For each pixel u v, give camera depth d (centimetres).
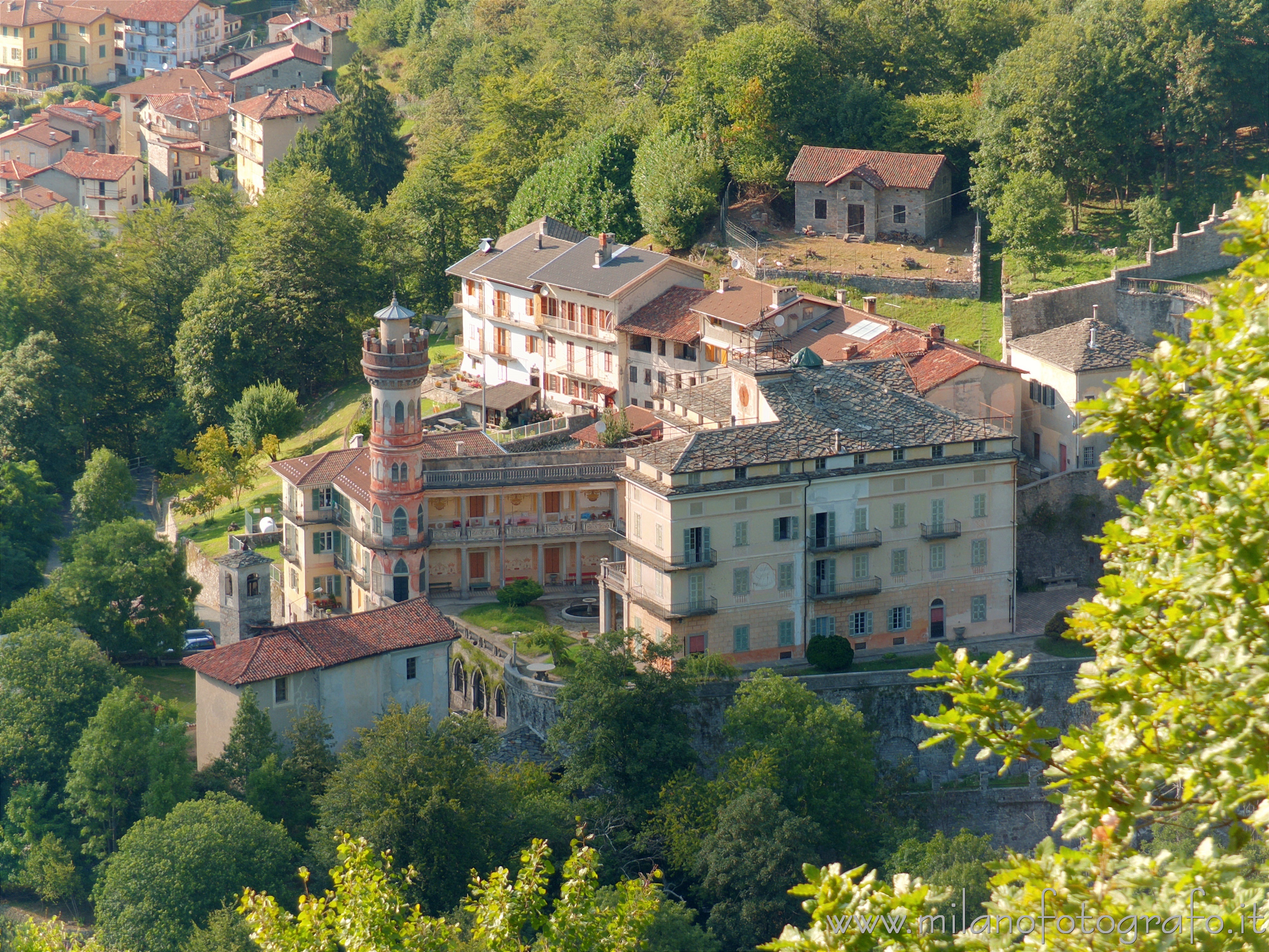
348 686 11531
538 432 15188
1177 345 3042
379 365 12775
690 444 11356
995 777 10862
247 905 5472
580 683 10512
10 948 6588
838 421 11781
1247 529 2800
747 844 9550
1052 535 12762
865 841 10062
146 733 11181
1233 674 2867
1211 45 16862
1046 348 13500
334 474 14012
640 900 5703
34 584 16750
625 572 11906
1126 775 3038
